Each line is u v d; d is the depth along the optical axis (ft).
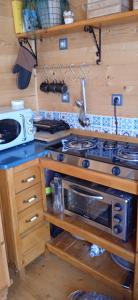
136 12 4.52
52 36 6.82
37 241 6.21
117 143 5.99
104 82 6.21
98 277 5.64
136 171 4.38
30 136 6.26
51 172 6.30
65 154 5.40
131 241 5.11
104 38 5.90
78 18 6.23
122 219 4.87
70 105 7.05
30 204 5.82
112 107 6.23
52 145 6.07
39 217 6.14
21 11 6.50
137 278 4.84
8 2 6.48
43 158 5.78
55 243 6.51
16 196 5.42
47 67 7.24
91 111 6.66
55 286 5.71
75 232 5.71
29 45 7.21
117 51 5.78
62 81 7.03
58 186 6.01
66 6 6.20
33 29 6.35
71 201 5.88
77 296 5.29
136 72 5.63
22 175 5.46
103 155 5.17
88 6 5.30
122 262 5.75
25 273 6.07
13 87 7.06
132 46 5.53
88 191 5.28
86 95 6.63
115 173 4.63
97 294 5.24
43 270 6.16
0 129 5.58
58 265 6.31
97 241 5.33
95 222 5.51
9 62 6.84
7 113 5.65
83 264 5.84
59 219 5.96
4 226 5.69
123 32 5.57
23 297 5.47
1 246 5.02
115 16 4.80
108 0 4.94
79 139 6.40
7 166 4.98
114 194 4.90
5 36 6.61
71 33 6.43
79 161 5.16
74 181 5.61
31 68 6.93
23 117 5.99
